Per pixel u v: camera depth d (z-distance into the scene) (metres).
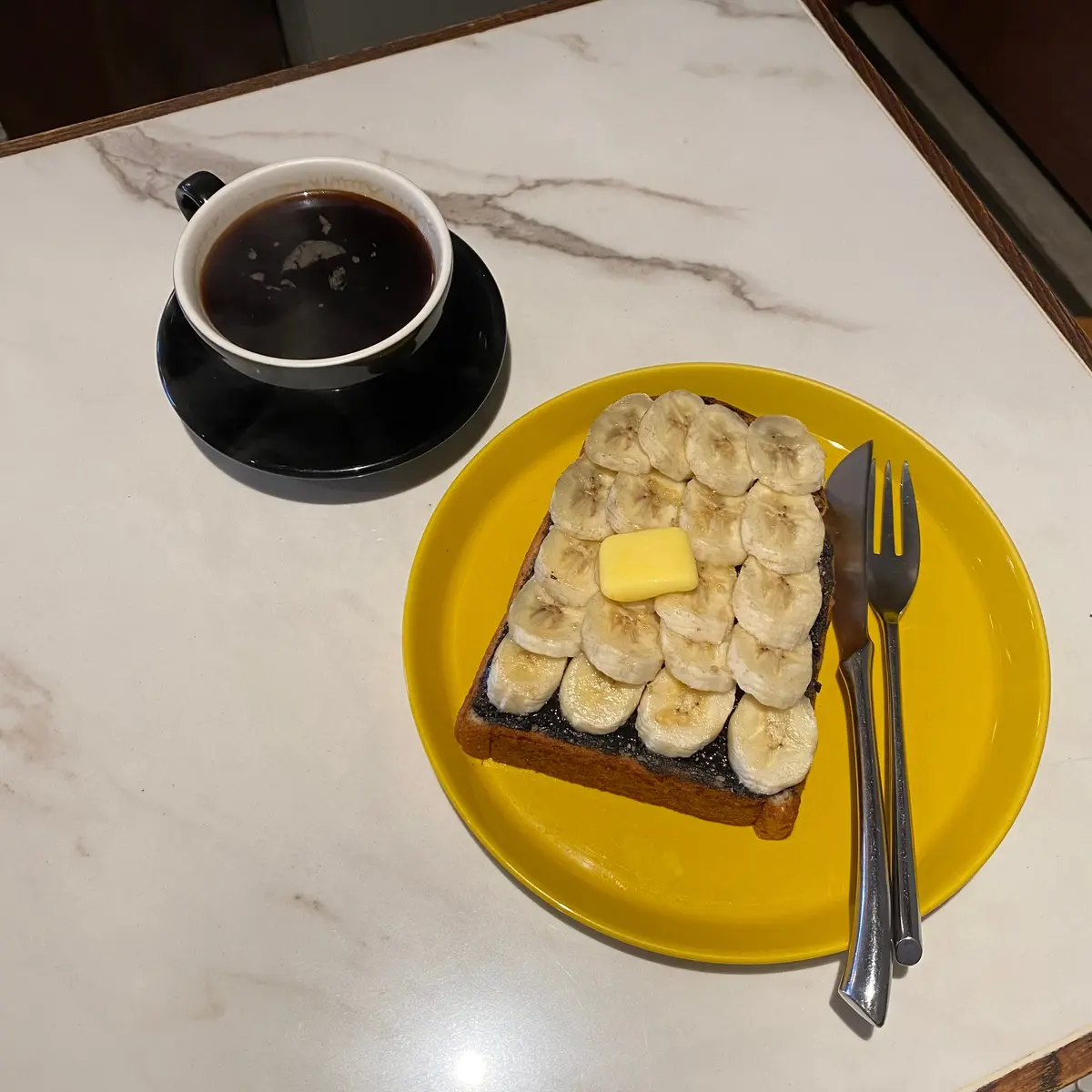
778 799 0.40
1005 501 0.47
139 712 0.43
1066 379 0.49
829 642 0.44
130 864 0.41
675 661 0.40
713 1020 0.39
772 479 0.42
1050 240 0.84
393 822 0.42
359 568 0.46
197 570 0.46
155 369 0.50
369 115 0.56
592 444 0.43
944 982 0.39
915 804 0.41
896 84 0.92
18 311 0.51
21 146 0.55
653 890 0.40
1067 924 0.40
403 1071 0.38
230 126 0.55
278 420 0.45
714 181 0.54
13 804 0.42
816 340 0.50
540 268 0.52
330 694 0.44
